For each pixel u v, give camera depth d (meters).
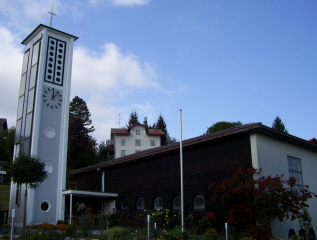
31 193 23.89
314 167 23.67
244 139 19.20
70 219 23.33
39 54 26.95
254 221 17.20
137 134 78.00
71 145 63.75
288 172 20.67
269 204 15.73
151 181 24.73
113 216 24.97
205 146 21.33
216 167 20.34
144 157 25.23
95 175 30.75
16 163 17.08
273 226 17.70
